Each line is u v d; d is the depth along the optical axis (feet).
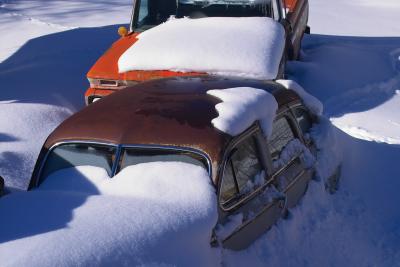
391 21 49.32
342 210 17.99
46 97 27.30
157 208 11.71
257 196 13.85
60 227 10.93
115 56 24.36
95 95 23.54
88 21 47.98
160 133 13.67
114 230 10.80
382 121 27.02
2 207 12.16
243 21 25.31
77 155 14.14
